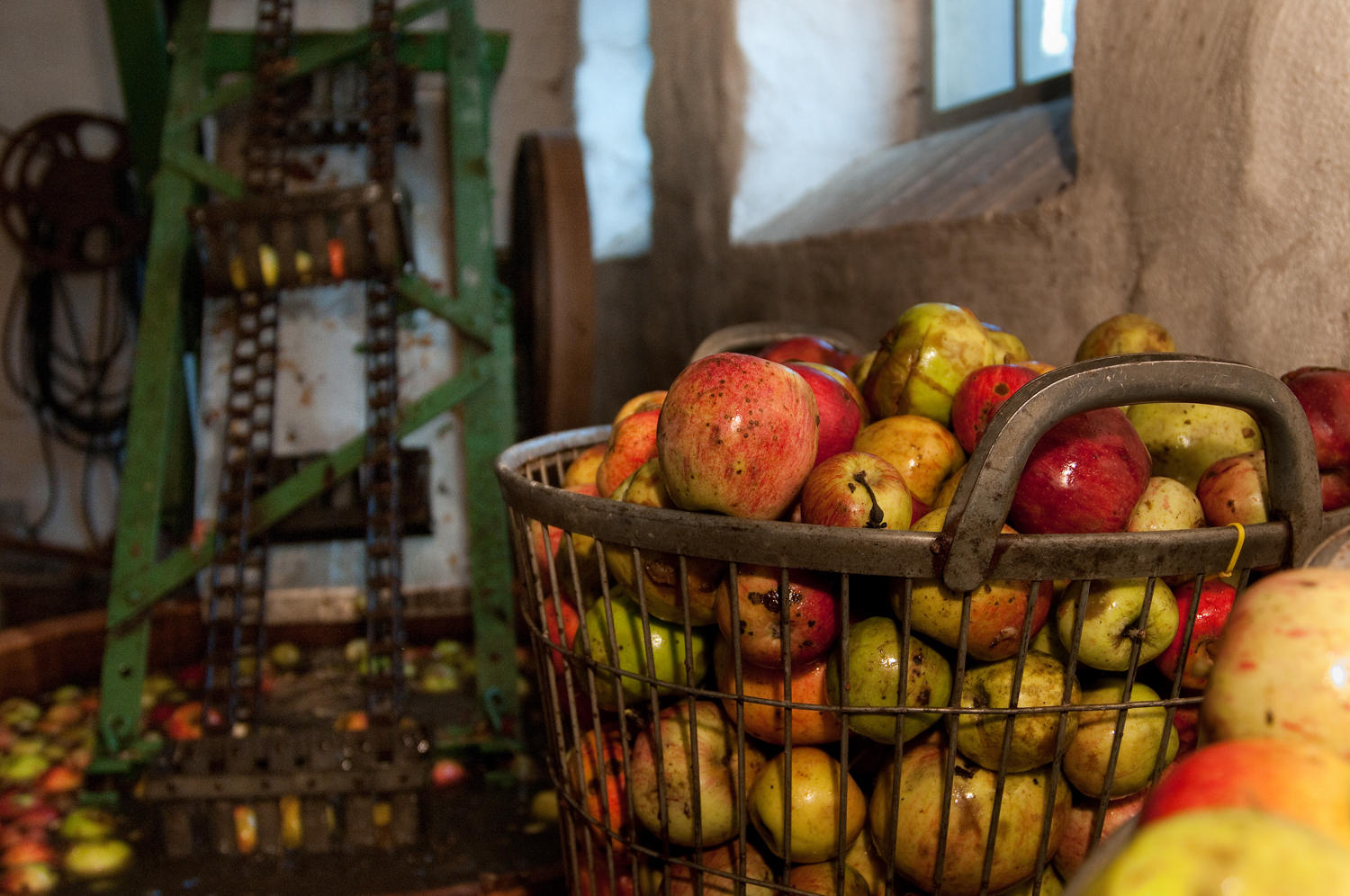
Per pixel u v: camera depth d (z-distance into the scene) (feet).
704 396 2.19
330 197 5.40
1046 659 2.16
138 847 4.45
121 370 11.09
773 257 6.80
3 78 10.59
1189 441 2.62
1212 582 2.28
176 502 7.21
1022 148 5.28
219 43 6.68
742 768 2.11
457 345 7.03
